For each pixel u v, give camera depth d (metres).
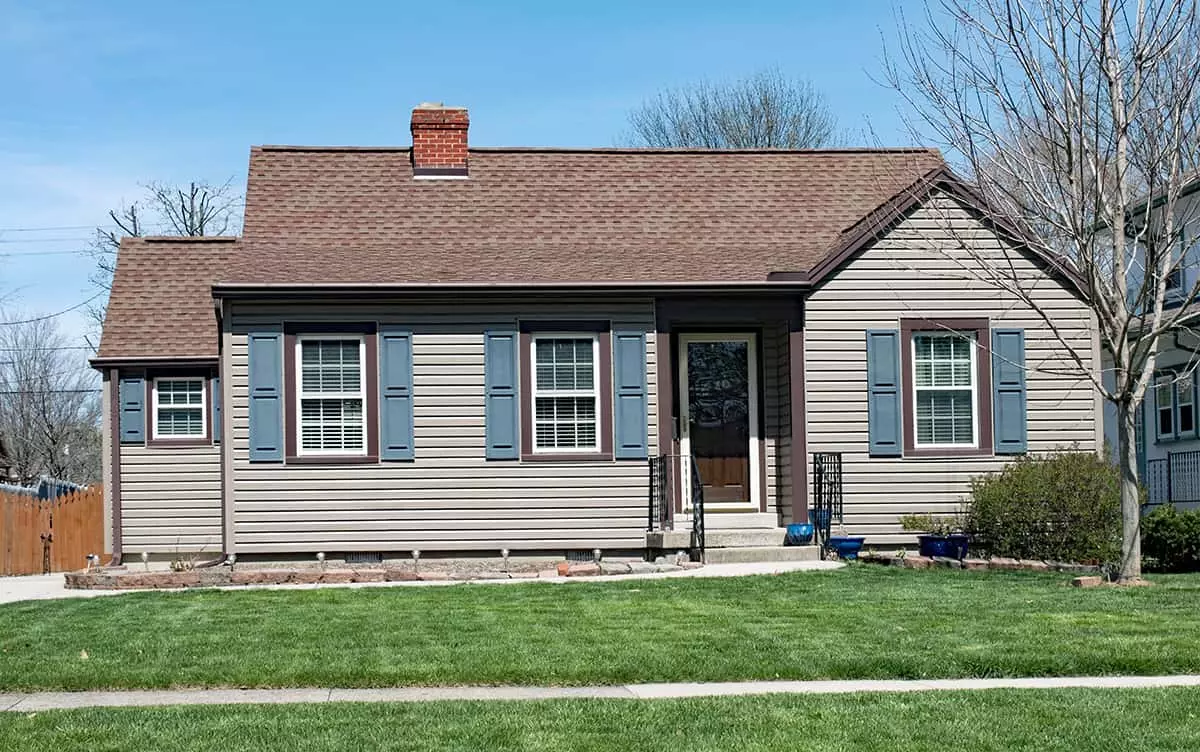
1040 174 16.77
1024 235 17.27
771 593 15.53
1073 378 20.94
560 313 20.72
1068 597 14.95
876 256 20.88
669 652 11.77
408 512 20.38
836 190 23.53
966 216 20.80
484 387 20.56
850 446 20.72
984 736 8.88
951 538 19.38
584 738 8.87
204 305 26.94
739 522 21.08
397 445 20.38
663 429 20.69
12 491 27.25
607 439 20.69
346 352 20.44
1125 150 15.82
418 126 23.30
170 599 15.93
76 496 27.30
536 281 20.33
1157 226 18.47
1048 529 19.00
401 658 11.61
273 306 20.27
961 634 12.52
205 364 26.12
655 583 16.70
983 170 18.77
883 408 20.80
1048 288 21.02
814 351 20.75
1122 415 16.64
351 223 22.12
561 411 20.72
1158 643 11.98
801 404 20.64
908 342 20.84
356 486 20.31
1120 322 16.16
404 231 22.06
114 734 9.08
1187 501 26.59
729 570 18.42
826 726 9.16
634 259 21.44
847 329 20.80
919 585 16.20
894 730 9.04
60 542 26.44
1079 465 19.33
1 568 24.34
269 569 19.61
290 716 9.63
